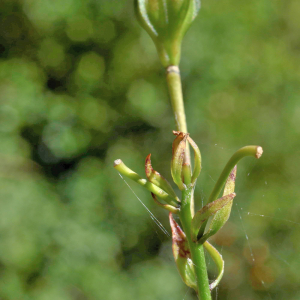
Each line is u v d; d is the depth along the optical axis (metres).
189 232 0.37
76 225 1.49
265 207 1.60
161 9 0.40
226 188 0.37
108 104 1.91
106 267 1.50
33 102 1.66
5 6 1.74
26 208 1.43
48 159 1.73
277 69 1.89
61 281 1.38
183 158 0.37
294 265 1.40
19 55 1.84
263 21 1.91
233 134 1.75
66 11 1.74
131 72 1.91
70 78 1.90
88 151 1.82
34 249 1.38
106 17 1.85
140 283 1.48
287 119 1.80
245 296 1.32
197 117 1.69
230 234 1.36
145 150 1.84
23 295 1.32
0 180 1.45
